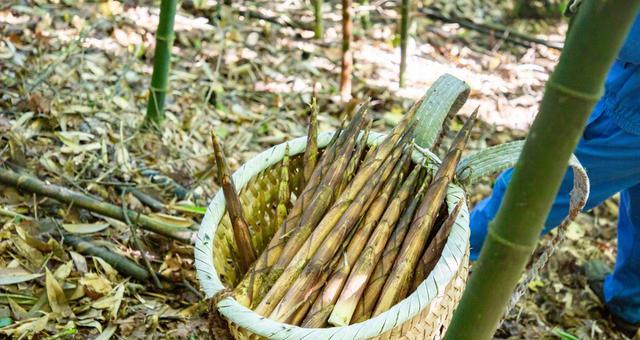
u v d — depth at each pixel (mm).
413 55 4316
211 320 1588
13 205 2412
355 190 1788
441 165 1756
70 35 3572
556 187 1082
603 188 2342
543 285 2930
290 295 1636
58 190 2418
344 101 3719
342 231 1710
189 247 2441
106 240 2414
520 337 2607
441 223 1789
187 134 3158
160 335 2117
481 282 1170
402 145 1848
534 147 1060
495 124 3682
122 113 3125
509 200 1105
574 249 3189
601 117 2203
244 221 1737
